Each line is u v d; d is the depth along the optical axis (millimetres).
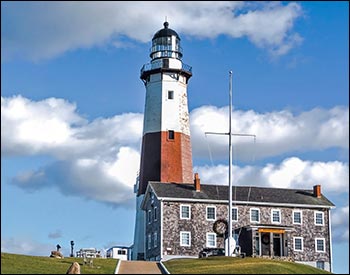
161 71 99000
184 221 84000
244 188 88938
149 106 98875
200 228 84250
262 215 86500
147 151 96625
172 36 100812
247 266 56500
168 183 87875
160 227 83375
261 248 83625
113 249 94938
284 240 85188
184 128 98250
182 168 95625
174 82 99250
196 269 55969
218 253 78562
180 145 96625
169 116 97562
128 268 57562
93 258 65688
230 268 55625
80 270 54281
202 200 84812
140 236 92938
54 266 56938
